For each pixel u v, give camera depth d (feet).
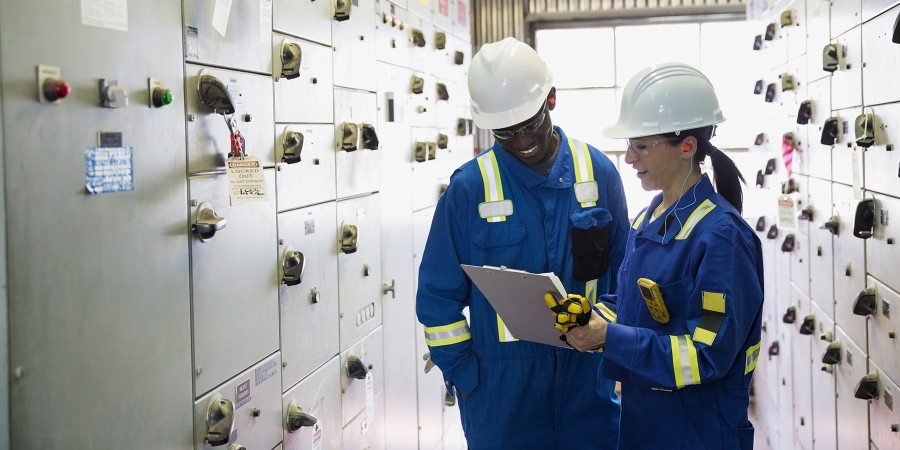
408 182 12.55
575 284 7.63
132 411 5.36
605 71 19.65
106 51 5.02
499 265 7.60
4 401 4.30
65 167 4.67
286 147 7.72
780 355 14.99
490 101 7.34
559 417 7.54
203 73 6.18
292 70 7.59
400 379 12.09
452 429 15.79
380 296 10.96
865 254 8.57
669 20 19.10
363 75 10.27
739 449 5.91
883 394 7.89
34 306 4.45
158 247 5.63
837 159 9.95
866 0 8.41
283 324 7.83
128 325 5.29
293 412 7.97
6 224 4.24
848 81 9.29
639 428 6.09
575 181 7.67
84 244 4.85
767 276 16.43
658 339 5.66
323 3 8.83
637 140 6.04
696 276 5.70
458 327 7.59
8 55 4.24
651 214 6.48
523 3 19.43
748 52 18.74
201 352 6.25
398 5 12.07
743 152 18.80
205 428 6.32
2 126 4.21
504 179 7.65
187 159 6.02
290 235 7.95
